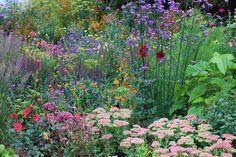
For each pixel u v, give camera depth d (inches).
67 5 508.1
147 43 253.1
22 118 195.9
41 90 223.3
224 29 310.2
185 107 229.0
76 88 225.3
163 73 233.9
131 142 178.7
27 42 347.3
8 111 187.6
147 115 224.8
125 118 201.0
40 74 244.4
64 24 494.9
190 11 250.5
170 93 233.1
